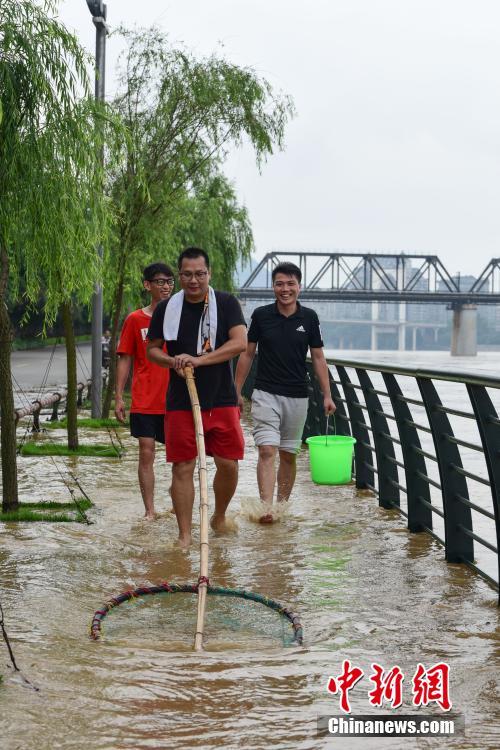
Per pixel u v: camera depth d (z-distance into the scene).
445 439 6.07
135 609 4.76
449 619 4.64
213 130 17.28
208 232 27.66
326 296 151.50
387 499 8.10
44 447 12.10
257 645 4.18
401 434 7.16
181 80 16.88
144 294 22.62
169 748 3.03
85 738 3.09
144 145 16.52
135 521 7.36
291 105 17.59
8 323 7.51
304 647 4.14
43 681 3.60
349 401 9.68
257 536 6.83
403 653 4.08
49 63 7.14
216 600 4.96
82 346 71.75
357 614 4.72
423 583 5.41
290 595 5.11
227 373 6.74
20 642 4.12
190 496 6.52
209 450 6.78
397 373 6.82
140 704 3.40
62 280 8.38
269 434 7.86
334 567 5.80
